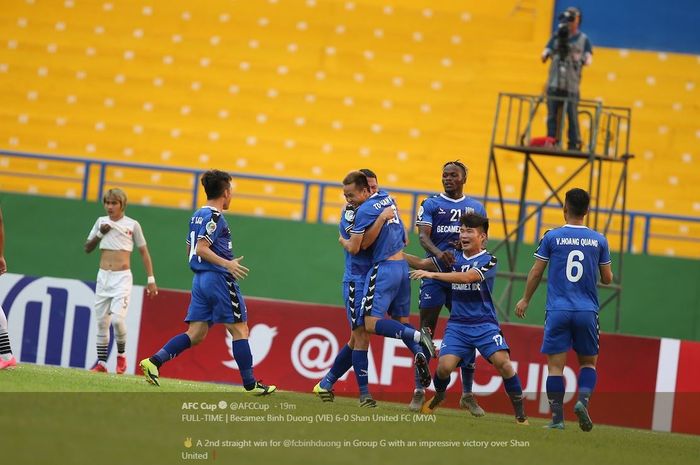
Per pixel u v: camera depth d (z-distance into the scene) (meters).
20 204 66.06
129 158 76.56
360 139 76.94
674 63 79.38
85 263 65.69
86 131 77.25
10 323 46.03
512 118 77.44
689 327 63.22
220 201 31.91
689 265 63.62
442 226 35.25
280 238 65.12
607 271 31.84
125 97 78.50
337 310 45.09
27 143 76.88
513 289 63.03
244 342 32.59
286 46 80.38
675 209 74.12
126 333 45.38
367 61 79.75
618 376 44.19
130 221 42.81
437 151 76.31
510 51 80.00
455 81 79.00
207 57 79.94
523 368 43.59
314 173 75.94
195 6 81.75
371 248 33.31
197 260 31.81
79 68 79.44
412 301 63.03
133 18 81.25
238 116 77.81
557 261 31.69
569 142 52.94
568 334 31.84
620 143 76.19
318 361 44.91
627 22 80.25
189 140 77.00
